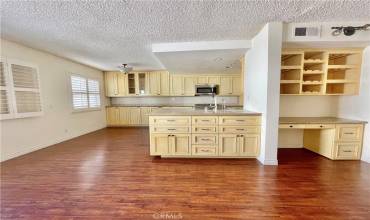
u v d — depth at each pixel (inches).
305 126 120.7
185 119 127.2
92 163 122.3
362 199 77.6
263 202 75.9
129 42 134.3
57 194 83.0
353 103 127.5
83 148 158.4
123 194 82.9
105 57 180.7
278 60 105.2
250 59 136.1
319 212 69.4
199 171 107.7
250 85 137.7
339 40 105.3
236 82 259.8
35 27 104.9
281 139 151.4
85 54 168.2
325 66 124.2
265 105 111.1
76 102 204.7
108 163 122.3
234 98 273.9
